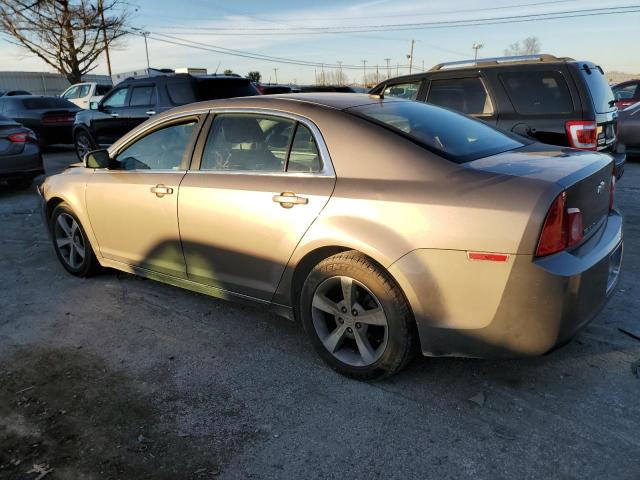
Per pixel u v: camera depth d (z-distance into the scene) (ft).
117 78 67.21
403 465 7.72
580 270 8.02
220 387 9.87
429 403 9.12
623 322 11.55
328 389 9.68
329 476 7.57
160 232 12.52
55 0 90.89
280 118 10.71
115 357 11.10
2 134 27.30
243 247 10.88
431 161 8.98
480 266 8.07
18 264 17.30
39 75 114.21
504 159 9.43
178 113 12.63
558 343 8.27
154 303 13.78
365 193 9.12
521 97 19.25
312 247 9.67
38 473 7.79
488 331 8.32
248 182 10.77
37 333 12.30
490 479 7.39
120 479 7.63
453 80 20.88
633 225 19.10
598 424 8.38
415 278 8.54
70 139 49.47
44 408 9.38
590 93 18.34
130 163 13.60
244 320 12.65
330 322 10.34
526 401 9.05
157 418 9.00
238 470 7.74
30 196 28.81
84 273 15.56
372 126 9.70
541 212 7.73
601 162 9.46
